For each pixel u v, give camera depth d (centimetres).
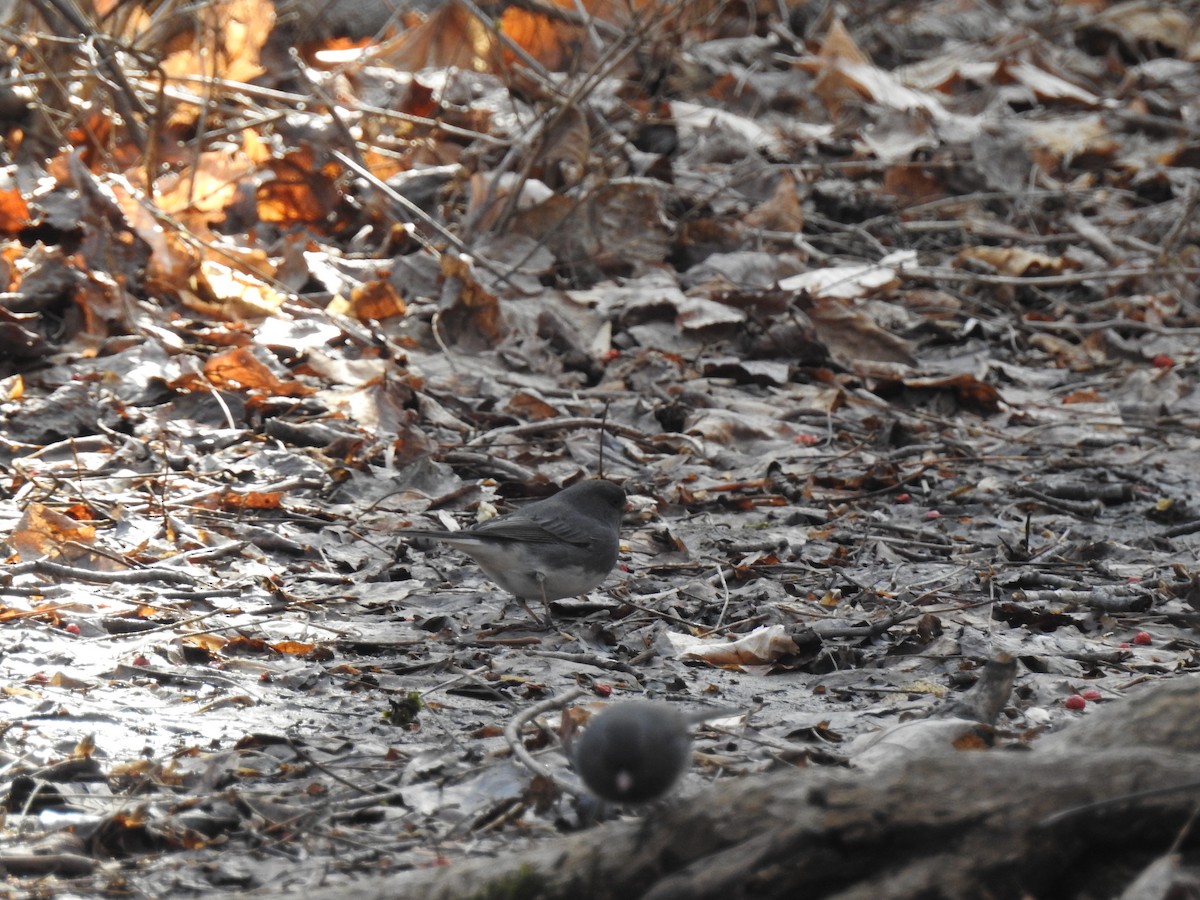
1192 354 1770
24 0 1636
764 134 2227
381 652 832
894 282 1816
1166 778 471
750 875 442
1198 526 1190
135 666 768
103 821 571
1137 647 891
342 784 630
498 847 574
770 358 1598
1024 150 2248
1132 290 1958
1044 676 817
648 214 1786
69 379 1270
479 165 1895
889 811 454
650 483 1223
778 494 1235
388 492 1141
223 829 586
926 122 2283
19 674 746
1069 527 1199
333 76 1931
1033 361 1739
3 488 1059
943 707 724
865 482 1277
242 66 1820
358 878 545
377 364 1392
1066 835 458
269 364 1352
